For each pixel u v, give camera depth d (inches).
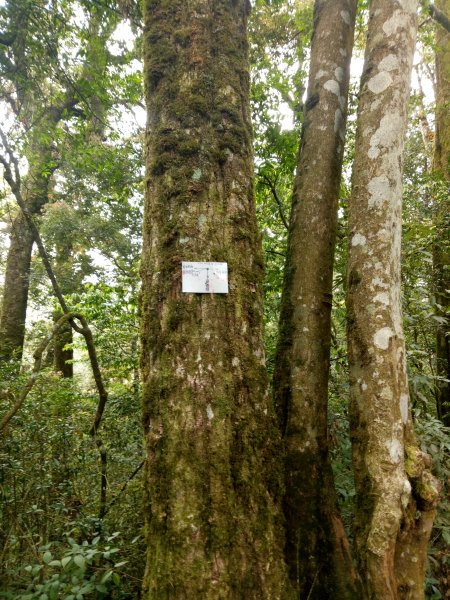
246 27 89.0
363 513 72.2
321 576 73.2
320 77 105.4
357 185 85.8
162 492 64.1
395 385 75.2
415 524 70.8
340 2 109.7
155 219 75.1
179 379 66.8
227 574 59.9
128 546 91.9
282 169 180.9
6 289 373.7
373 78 88.1
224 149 76.9
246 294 73.0
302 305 91.7
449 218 181.8
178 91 78.3
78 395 202.2
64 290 406.6
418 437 112.2
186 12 82.1
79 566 69.1
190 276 70.0
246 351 70.9
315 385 87.0
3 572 84.1
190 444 64.4
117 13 171.5
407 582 68.7
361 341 78.7
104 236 390.6
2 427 81.4
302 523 75.8
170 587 59.2
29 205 362.6
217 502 62.4
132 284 216.2
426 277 188.1
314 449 82.8
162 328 69.9
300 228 97.3
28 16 160.2
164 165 75.7
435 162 249.3
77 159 222.1
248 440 67.3
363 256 81.8
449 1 244.1
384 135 84.4
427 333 195.8
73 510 113.9
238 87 81.7
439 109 248.2
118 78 197.9
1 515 98.5
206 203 73.5
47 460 122.6
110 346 230.1
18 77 165.8
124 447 164.4
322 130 101.7
